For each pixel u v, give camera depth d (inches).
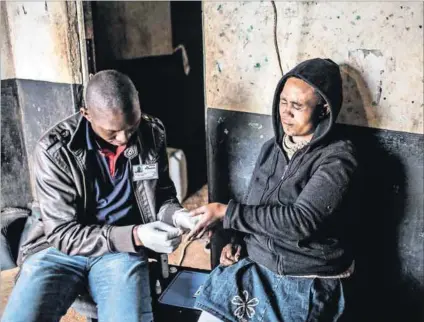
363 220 69.5
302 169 60.2
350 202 60.2
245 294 60.4
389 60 61.1
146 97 140.1
